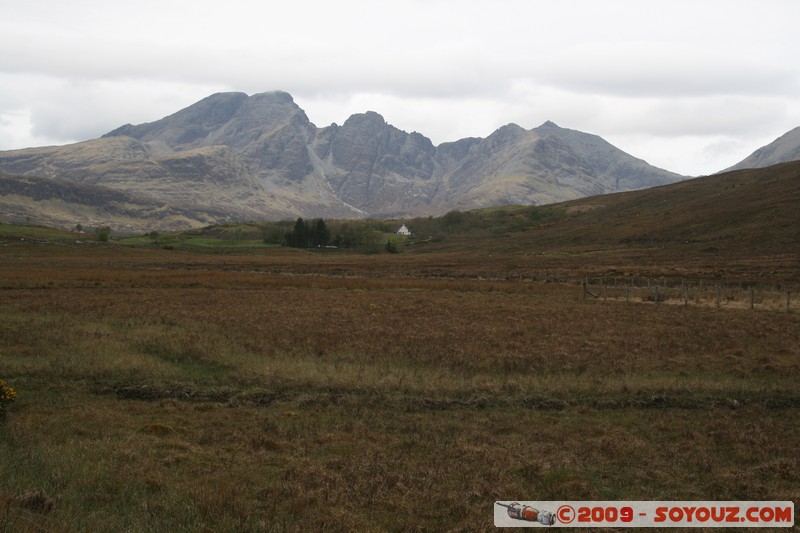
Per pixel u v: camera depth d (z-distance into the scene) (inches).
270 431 691.4
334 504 494.6
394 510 489.7
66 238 6742.1
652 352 1111.6
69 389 852.0
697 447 654.5
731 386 896.9
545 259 4478.3
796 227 4109.3
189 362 1013.2
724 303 1867.6
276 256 5757.9
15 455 559.2
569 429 720.3
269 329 1320.1
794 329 1332.4
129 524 427.5
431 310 1689.2
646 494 531.5
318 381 901.8
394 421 742.5
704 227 4837.6
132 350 1074.1
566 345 1170.0
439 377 929.5
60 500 457.1
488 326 1391.5
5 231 6643.7
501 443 665.0
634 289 2351.1
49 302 1760.6
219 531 429.1
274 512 471.5
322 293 2208.4
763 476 570.9
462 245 6899.6
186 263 4200.3
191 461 581.9
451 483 546.3
